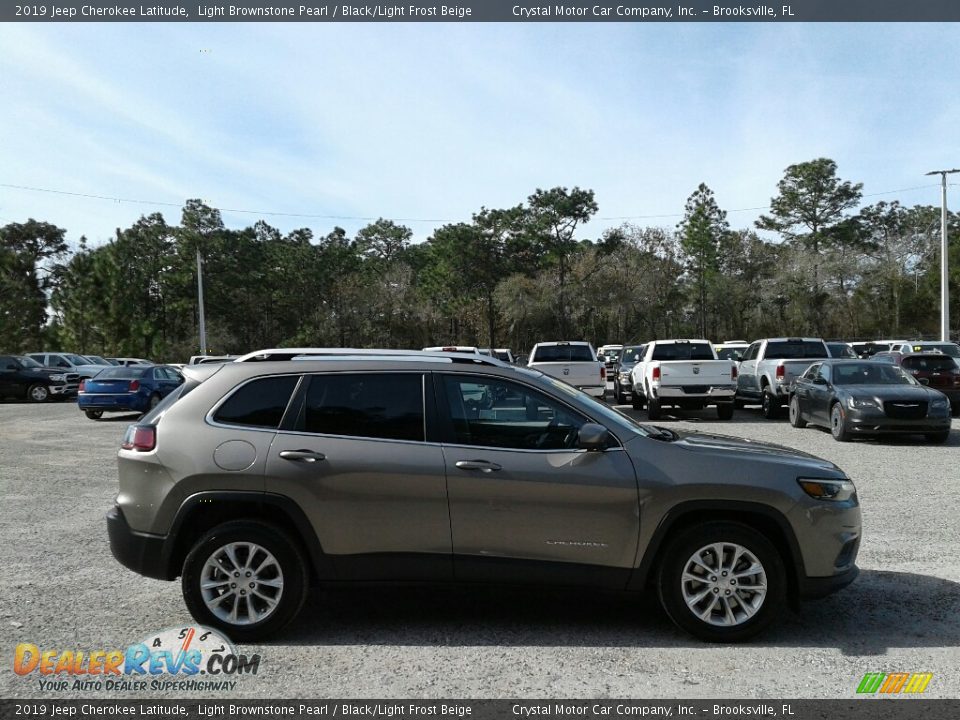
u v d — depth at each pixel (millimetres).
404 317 68375
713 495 4543
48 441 15164
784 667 4223
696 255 67375
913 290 62938
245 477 4617
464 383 4816
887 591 5512
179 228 68812
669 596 4566
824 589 4602
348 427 4730
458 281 65750
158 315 70375
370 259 83625
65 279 65312
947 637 4660
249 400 4816
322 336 68188
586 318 62750
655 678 4086
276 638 4676
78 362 34812
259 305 76188
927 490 9102
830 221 70625
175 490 4652
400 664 4285
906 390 13539
